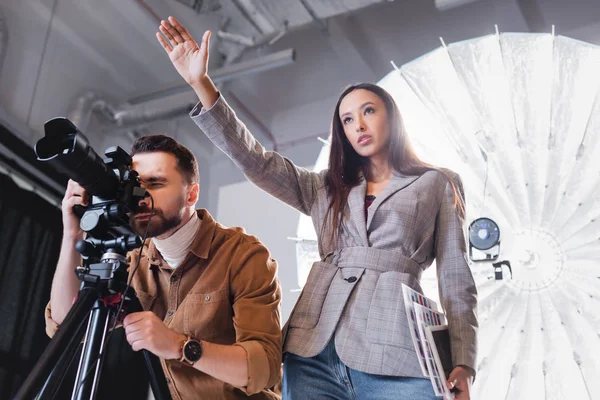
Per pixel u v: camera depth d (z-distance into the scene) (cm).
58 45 412
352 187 144
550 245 206
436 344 122
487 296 209
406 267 131
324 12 396
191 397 142
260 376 131
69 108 416
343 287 130
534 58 224
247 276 147
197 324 144
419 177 142
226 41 435
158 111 448
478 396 199
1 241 327
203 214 156
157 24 448
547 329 200
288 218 457
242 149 141
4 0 378
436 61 231
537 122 217
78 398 98
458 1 390
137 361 292
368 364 120
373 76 469
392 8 434
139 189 109
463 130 220
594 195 207
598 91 213
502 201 213
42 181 349
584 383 191
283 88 496
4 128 333
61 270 134
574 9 408
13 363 319
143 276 154
